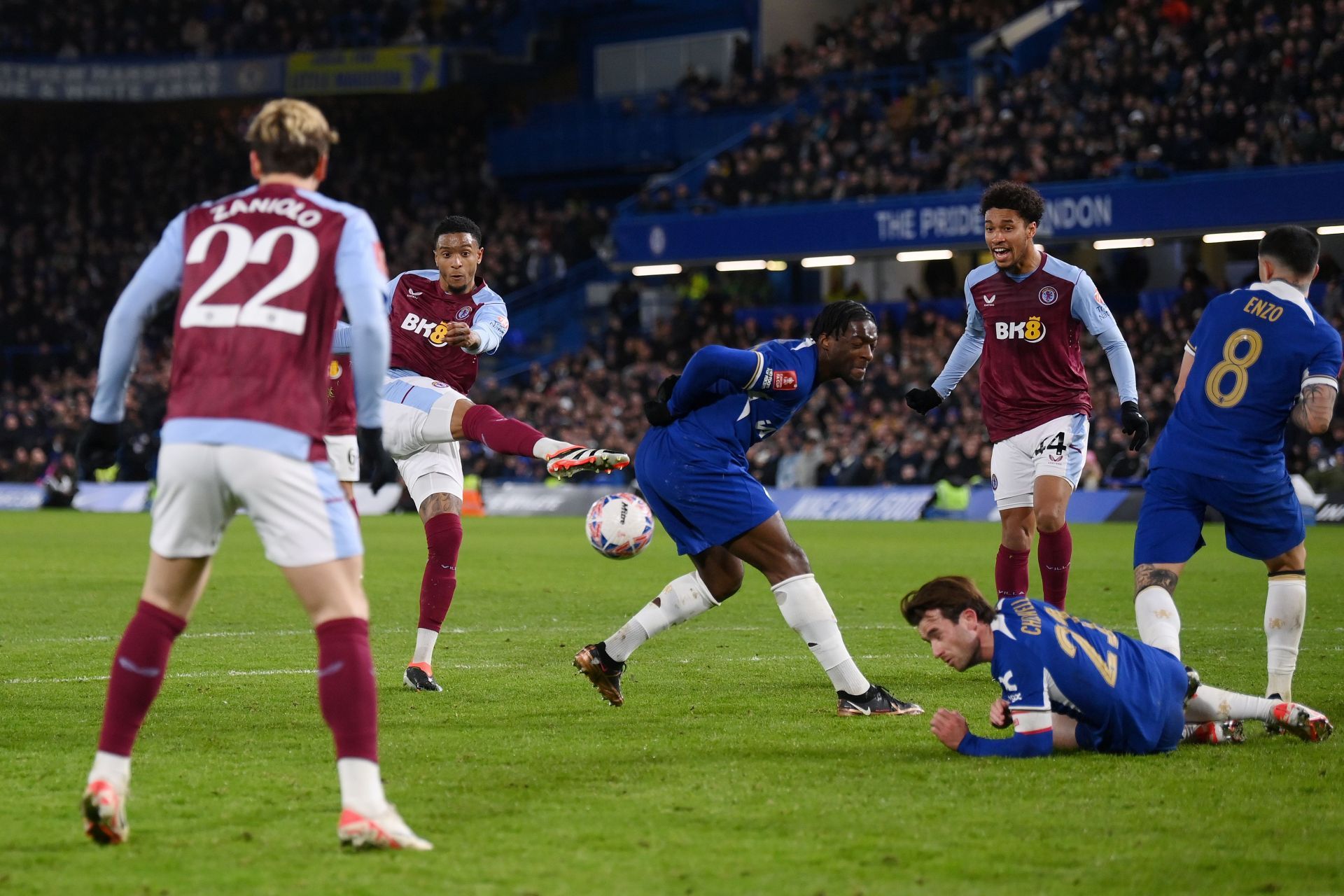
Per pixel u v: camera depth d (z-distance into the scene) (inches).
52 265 4367.6
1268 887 404.2
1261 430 657.6
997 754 566.3
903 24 3698.3
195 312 446.0
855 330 666.2
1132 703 561.6
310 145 467.2
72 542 2078.0
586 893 395.9
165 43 4429.1
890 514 2748.5
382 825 439.8
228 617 1138.7
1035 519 864.9
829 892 398.3
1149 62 3134.8
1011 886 405.7
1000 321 855.1
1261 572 1560.0
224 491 445.1
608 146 4089.6
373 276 447.5
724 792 518.0
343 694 442.0
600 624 1119.6
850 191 3238.2
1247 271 3206.2
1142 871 419.8
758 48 3996.1
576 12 4252.0
